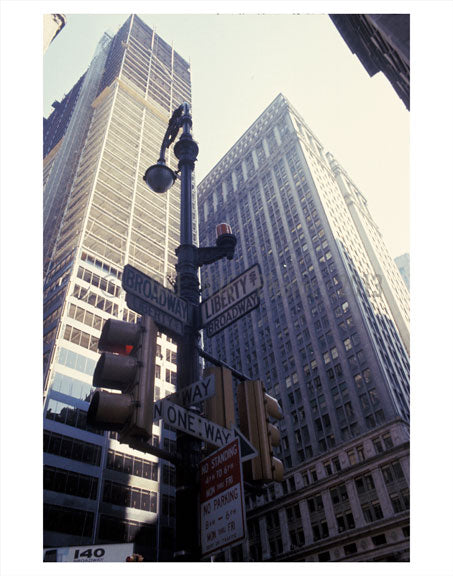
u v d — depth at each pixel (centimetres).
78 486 4566
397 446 5678
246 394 671
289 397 7331
